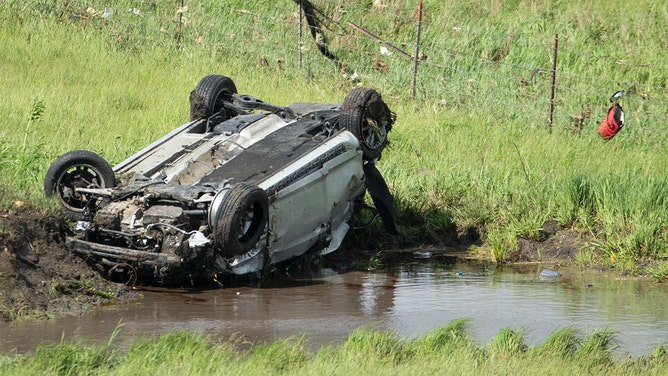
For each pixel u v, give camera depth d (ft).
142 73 154.51
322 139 94.02
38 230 79.87
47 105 131.54
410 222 107.34
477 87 161.07
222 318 73.20
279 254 87.76
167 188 83.71
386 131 100.22
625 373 58.29
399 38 178.70
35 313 71.67
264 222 83.35
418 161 121.80
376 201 99.45
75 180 87.92
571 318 75.25
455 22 180.96
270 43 174.09
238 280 87.45
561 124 147.54
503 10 187.73
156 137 121.19
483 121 143.74
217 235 80.28
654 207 101.30
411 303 79.66
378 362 57.52
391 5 188.14
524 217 104.47
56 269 78.07
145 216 82.12
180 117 132.05
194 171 89.35
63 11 175.52
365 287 85.87
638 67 166.09
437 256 100.99
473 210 106.22
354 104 95.25
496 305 79.36
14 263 75.10
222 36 174.70
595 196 104.42
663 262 93.61
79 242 80.28
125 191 84.38
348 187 95.25
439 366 56.49
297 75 165.07
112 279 83.46
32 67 150.00
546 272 92.63
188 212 81.66
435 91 160.25
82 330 68.13
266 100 144.87
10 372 53.78
